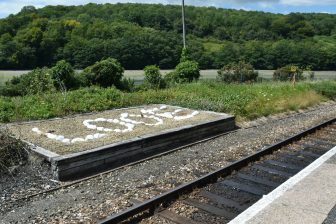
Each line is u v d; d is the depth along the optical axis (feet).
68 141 31.24
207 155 31.89
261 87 69.56
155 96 56.03
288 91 65.77
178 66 80.33
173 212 20.39
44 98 48.14
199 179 24.13
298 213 17.49
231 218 20.01
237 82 84.89
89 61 130.00
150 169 28.09
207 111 46.62
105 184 25.00
